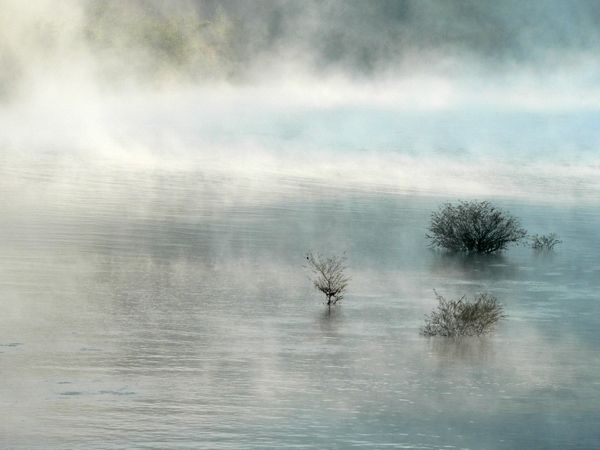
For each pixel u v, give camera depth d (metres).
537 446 18.53
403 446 18.30
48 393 20.39
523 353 24.94
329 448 18.05
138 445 17.81
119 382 21.27
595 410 20.62
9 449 17.42
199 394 20.70
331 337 25.73
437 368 23.28
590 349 25.50
